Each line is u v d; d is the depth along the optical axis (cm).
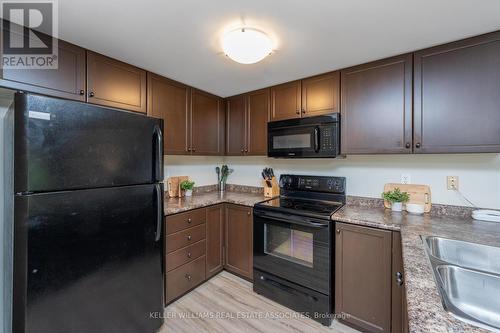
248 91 268
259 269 227
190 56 182
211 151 275
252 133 266
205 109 268
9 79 136
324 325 186
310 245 194
